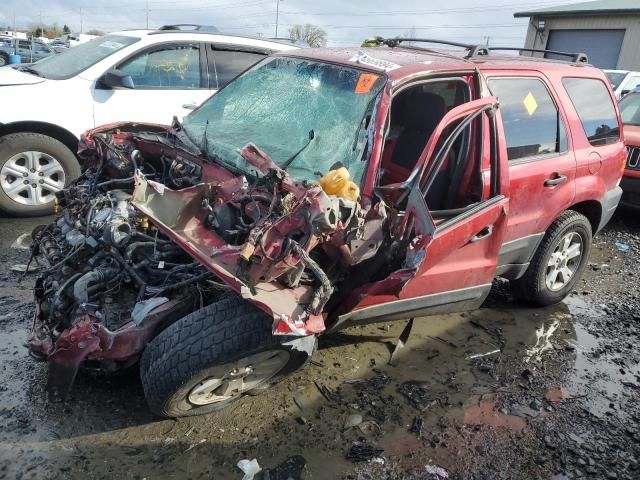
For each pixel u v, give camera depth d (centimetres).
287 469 278
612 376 389
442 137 351
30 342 300
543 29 2661
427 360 386
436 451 302
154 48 657
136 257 321
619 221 787
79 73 620
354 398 336
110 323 294
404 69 339
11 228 558
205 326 275
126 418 301
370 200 304
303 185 291
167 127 464
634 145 713
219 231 306
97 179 406
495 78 388
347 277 307
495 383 368
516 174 388
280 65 412
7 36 3038
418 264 280
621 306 506
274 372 314
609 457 310
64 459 271
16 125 579
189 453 282
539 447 312
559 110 434
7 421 291
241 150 326
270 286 271
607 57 2486
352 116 331
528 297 471
